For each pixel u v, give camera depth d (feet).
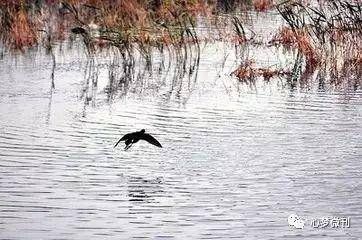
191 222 79.00
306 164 96.43
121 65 157.79
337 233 77.25
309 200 85.05
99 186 87.76
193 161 96.78
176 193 86.38
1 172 90.79
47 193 85.10
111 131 109.19
